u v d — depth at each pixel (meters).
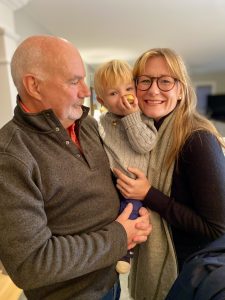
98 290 0.76
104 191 0.77
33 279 0.58
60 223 0.70
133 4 2.45
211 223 0.76
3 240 0.58
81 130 0.84
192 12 2.68
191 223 0.79
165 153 0.84
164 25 3.10
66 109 0.72
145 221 0.82
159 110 0.88
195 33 3.51
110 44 4.00
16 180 0.60
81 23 2.98
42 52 0.67
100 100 0.98
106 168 0.83
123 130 0.90
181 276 0.73
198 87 8.92
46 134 0.69
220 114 8.59
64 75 0.68
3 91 1.93
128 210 0.80
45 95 0.69
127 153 0.87
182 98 0.88
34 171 0.63
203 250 0.76
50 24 3.01
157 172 0.86
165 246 0.87
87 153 0.78
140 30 3.30
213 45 4.30
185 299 0.69
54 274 0.59
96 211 0.75
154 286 0.90
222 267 0.66
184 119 0.84
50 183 0.66
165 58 0.86
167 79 0.86
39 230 0.60
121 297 1.56
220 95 8.54
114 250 0.69
